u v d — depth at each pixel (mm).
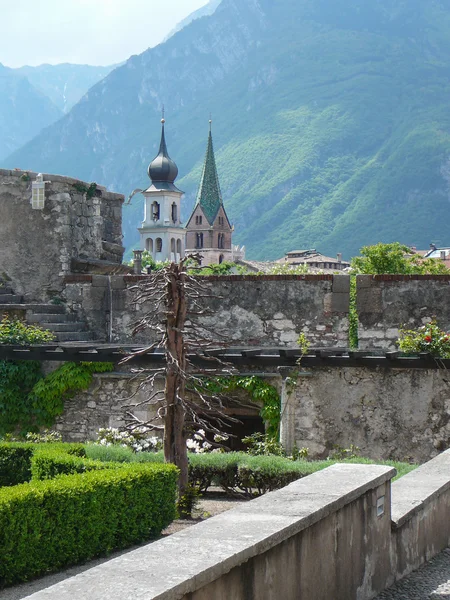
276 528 5211
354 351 17594
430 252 162500
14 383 19547
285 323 19125
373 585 6777
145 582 4156
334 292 18859
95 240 23453
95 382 19141
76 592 3982
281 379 18281
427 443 17500
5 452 14617
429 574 7539
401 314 18531
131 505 11609
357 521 6488
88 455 14773
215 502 14492
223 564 4547
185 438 13656
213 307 19469
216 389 18469
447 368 17266
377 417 17734
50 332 19875
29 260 22188
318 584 5836
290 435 17969
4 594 9602
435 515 8289
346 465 7215
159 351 18969
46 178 22078
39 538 10281
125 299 20484
